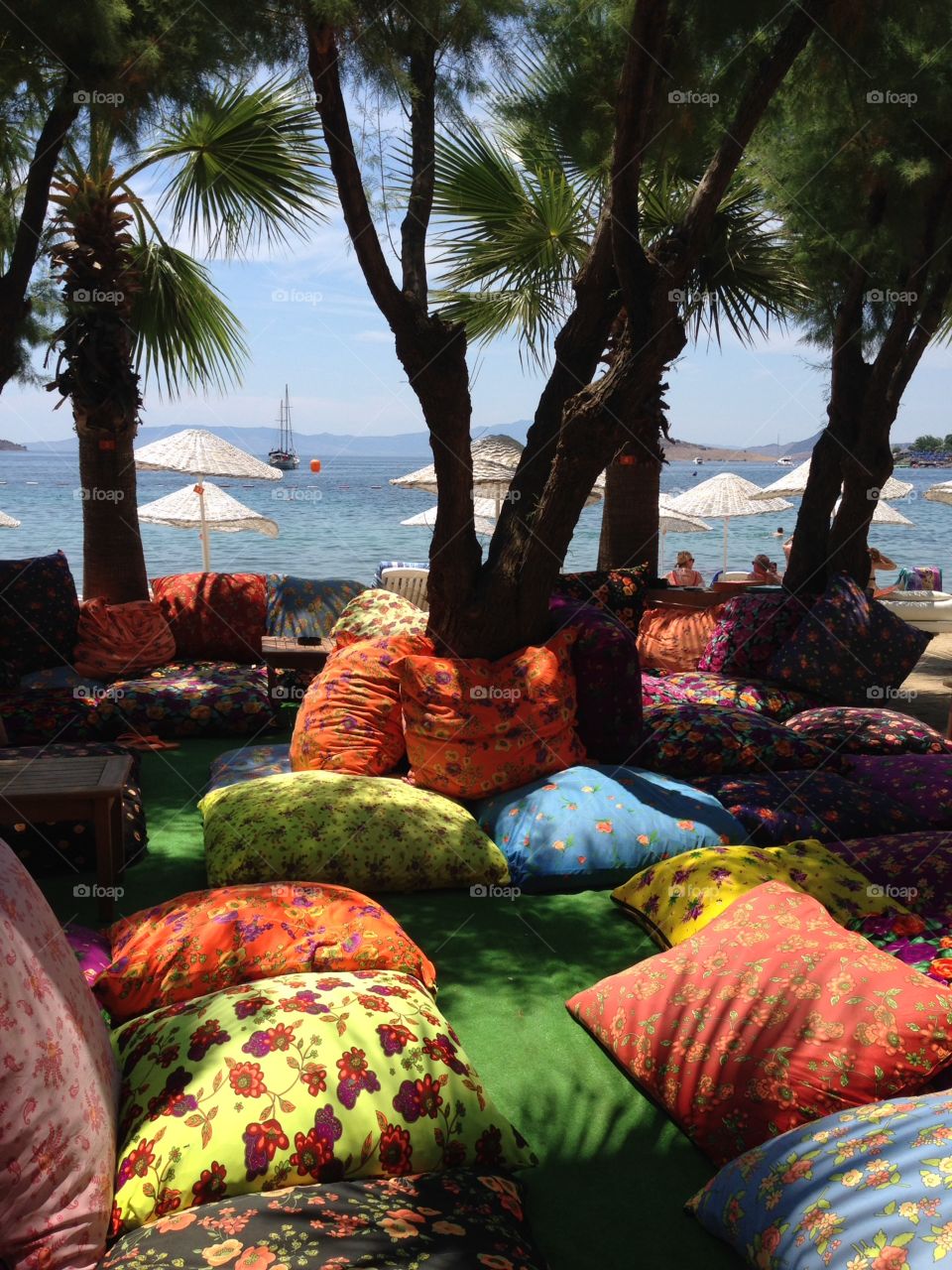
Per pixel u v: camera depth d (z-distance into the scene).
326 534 32.59
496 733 4.53
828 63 5.29
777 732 4.96
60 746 4.67
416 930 3.67
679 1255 2.18
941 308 6.72
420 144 5.06
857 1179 1.94
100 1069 2.13
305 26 4.30
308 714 4.80
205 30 4.54
